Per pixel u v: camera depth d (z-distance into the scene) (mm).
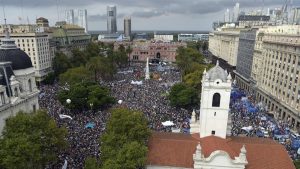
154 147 63031
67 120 99562
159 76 199250
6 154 54812
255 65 163125
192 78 145875
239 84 197750
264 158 60656
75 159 72875
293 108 113250
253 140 66625
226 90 60156
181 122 101875
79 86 116438
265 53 146625
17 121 62000
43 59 192000
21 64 80500
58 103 121312
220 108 61719
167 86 163125
